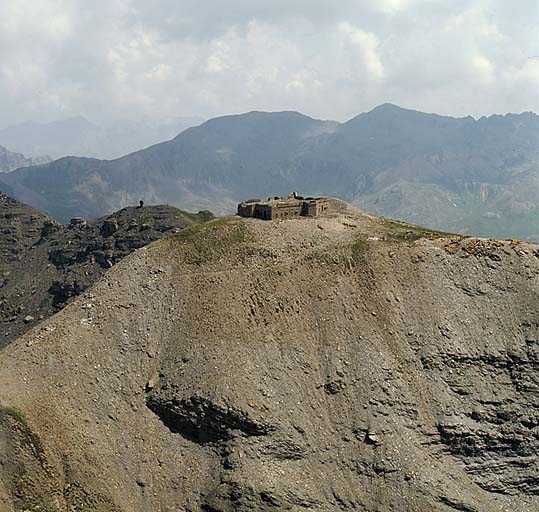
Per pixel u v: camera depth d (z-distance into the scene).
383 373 114.19
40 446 97.56
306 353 115.50
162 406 108.62
